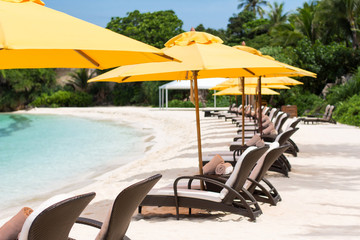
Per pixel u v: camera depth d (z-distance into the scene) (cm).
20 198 884
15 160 1416
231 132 1700
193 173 885
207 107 4328
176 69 455
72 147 1744
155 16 6044
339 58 3062
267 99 2992
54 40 263
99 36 292
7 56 378
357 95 2366
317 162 927
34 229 242
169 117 2989
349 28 3388
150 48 313
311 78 3109
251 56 501
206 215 548
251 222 503
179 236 455
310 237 433
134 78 607
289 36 3888
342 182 723
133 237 457
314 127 1816
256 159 515
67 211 257
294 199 611
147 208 600
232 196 514
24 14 287
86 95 5769
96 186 874
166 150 1417
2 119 4056
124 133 2331
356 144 1233
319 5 3556
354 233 445
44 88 5822
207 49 504
